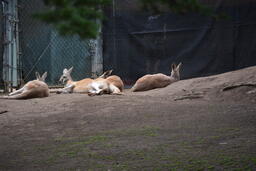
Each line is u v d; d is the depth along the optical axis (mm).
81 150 7621
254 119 9906
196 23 21406
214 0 20391
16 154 7527
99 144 8062
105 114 12117
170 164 6195
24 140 8922
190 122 10133
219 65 21125
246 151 6621
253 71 17156
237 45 20766
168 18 21766
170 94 16891
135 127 9859
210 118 10531
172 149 7223
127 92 20172
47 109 13883
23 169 6402
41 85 17766
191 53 21547
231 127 9047
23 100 16828
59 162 6781
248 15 20531
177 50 21766
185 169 5863
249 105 12758
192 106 13031
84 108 13477
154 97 16078
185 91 16828
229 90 15531
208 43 21234
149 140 8156
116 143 8062
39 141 8742
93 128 10055
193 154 6734
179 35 21672
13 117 12391
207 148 7113
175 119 10750
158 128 9539
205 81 17812
